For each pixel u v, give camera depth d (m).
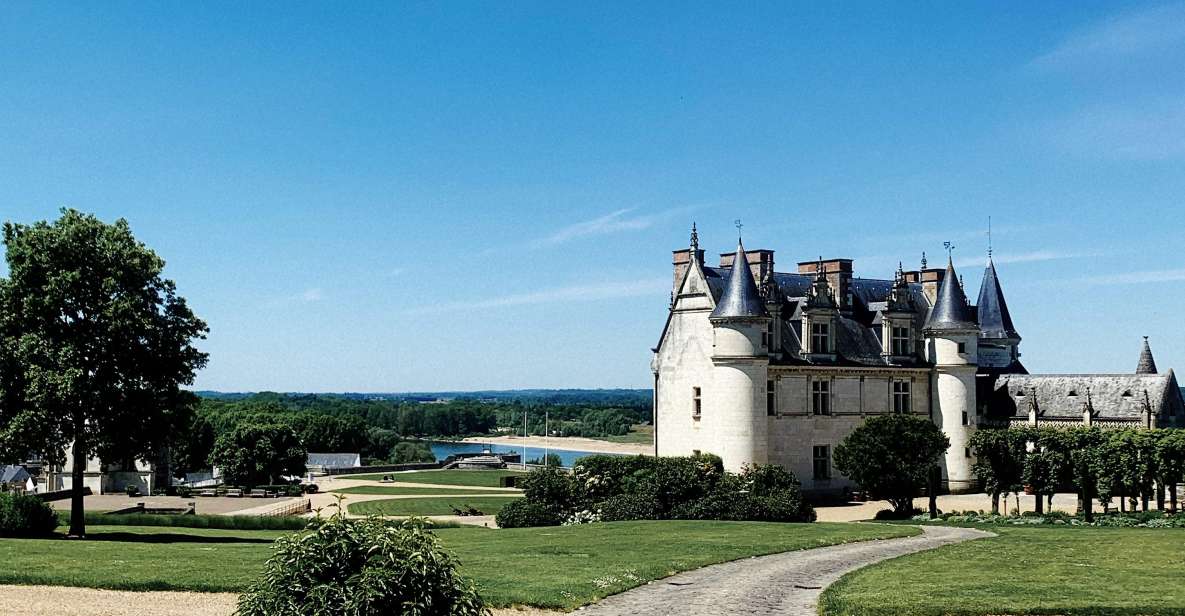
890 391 76.50
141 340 46.94
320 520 19.34
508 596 27.20
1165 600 26.50
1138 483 59.53
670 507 60.62
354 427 195.00
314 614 18.20
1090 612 25.36
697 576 32.44
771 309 70.75
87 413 45.88
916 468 60.88
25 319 45.50
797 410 71.38
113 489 104.12
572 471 64.88
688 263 72.31
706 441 69.44
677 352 72.38
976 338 78.12
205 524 59.72
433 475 144.25
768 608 27.16
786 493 60.81
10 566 31.23
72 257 45.91
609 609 26.91
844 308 77.00
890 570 32.91
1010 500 73.44
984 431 63.81
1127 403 76.94
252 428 128.12
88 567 31.36
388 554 18.75
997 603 26.25
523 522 60.09
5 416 45.38
